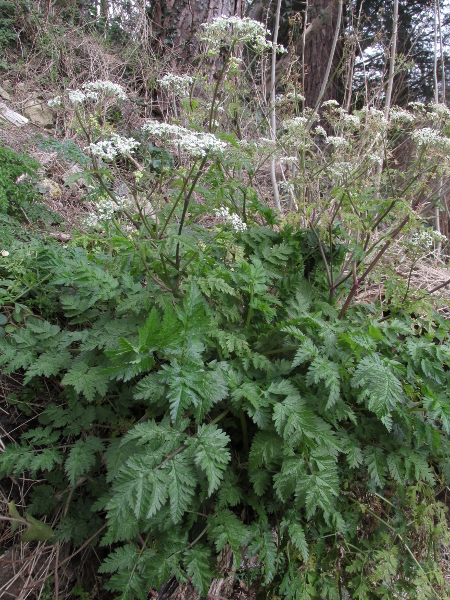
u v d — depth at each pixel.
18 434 2.27
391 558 2.02
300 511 2.05
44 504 2.06
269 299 2.37
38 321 2.21
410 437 2.10
